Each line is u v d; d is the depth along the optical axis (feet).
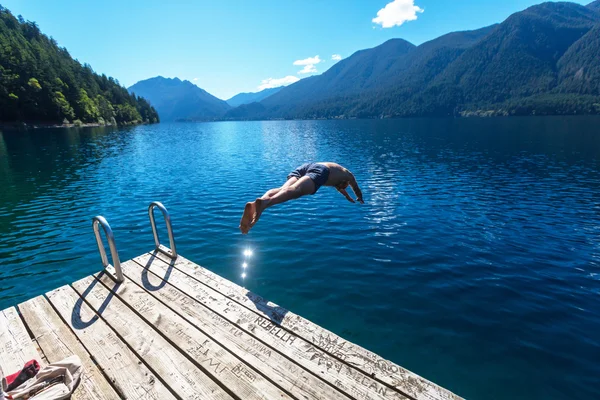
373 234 32.22
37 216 37.96
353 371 8.96
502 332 17.66
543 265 25.91
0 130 197.47
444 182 59.06
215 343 10.35
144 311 12.15
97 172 69.56
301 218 37.32
